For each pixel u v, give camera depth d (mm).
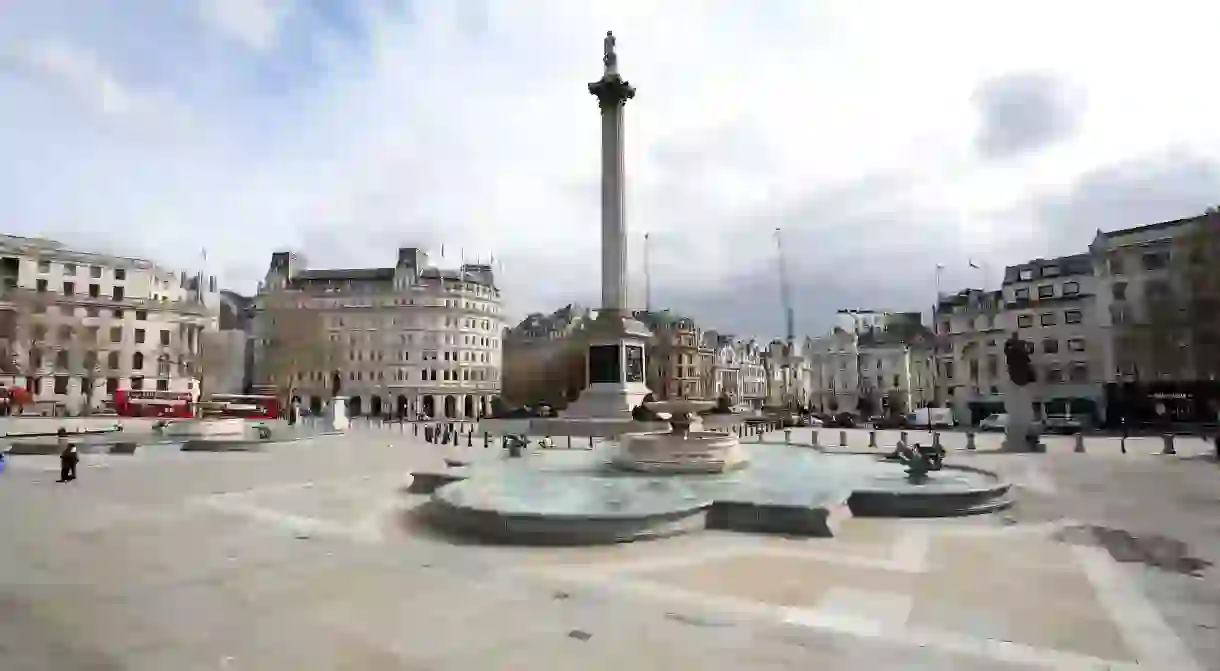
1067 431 50750
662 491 18031
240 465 29203
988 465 27641
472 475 20938
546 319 138750
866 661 6930
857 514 16219
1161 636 7746
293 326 102812
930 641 7551
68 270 81875
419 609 8641
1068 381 66812
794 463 25984
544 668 6672
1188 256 56188
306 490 21016
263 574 10438
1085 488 20500
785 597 9312
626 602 9016
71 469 23234
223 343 106438
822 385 119875
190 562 11250
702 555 11961
